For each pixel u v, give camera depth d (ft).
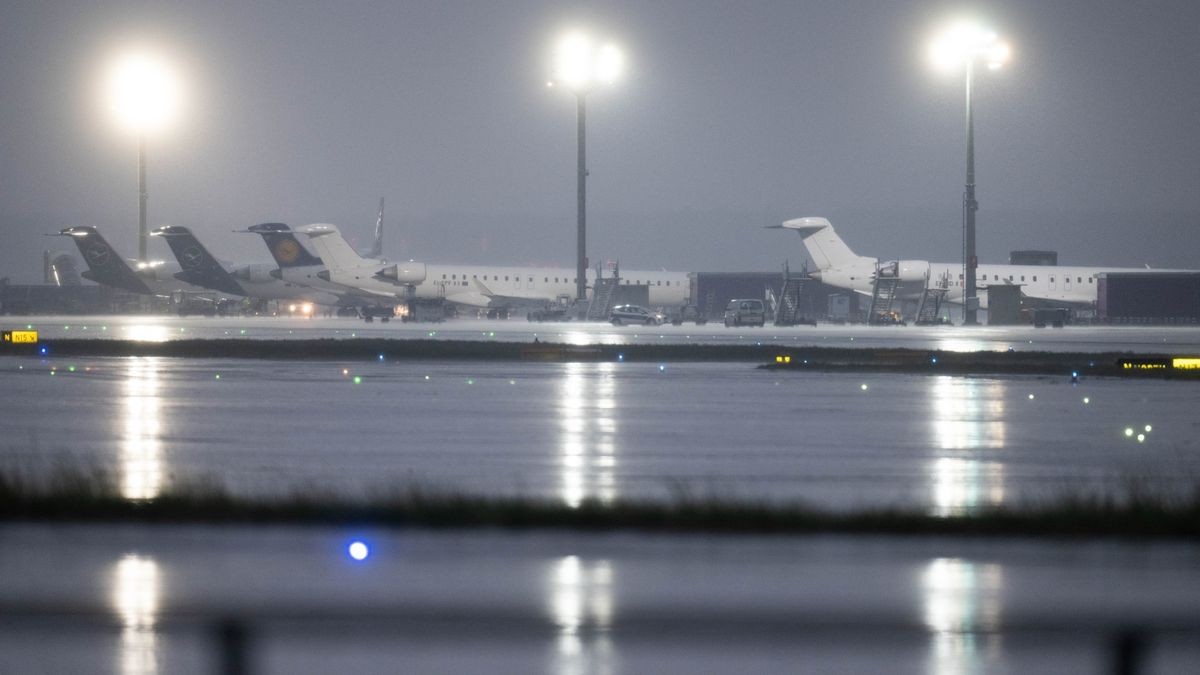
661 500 306.96
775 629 171.32
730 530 266.77
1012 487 335.06
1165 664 164.14
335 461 378.94
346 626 174.70
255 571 225.15
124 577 220.43
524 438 440.86
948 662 170.71
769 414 535.19
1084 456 400.88
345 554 240.94
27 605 199.21
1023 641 180.55
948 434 462.19
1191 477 355.15
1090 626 166.71
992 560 239.50
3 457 384.06
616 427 479.41
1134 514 276.82
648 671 165.17
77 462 374.02
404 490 314.35
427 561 234.99
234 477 344.49
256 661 141.59
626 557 240.12
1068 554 245.24
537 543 253.44
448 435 448.65
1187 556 244.01
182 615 192.13
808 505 300.61
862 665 168.76
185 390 643.86
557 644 177.78
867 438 447.01
